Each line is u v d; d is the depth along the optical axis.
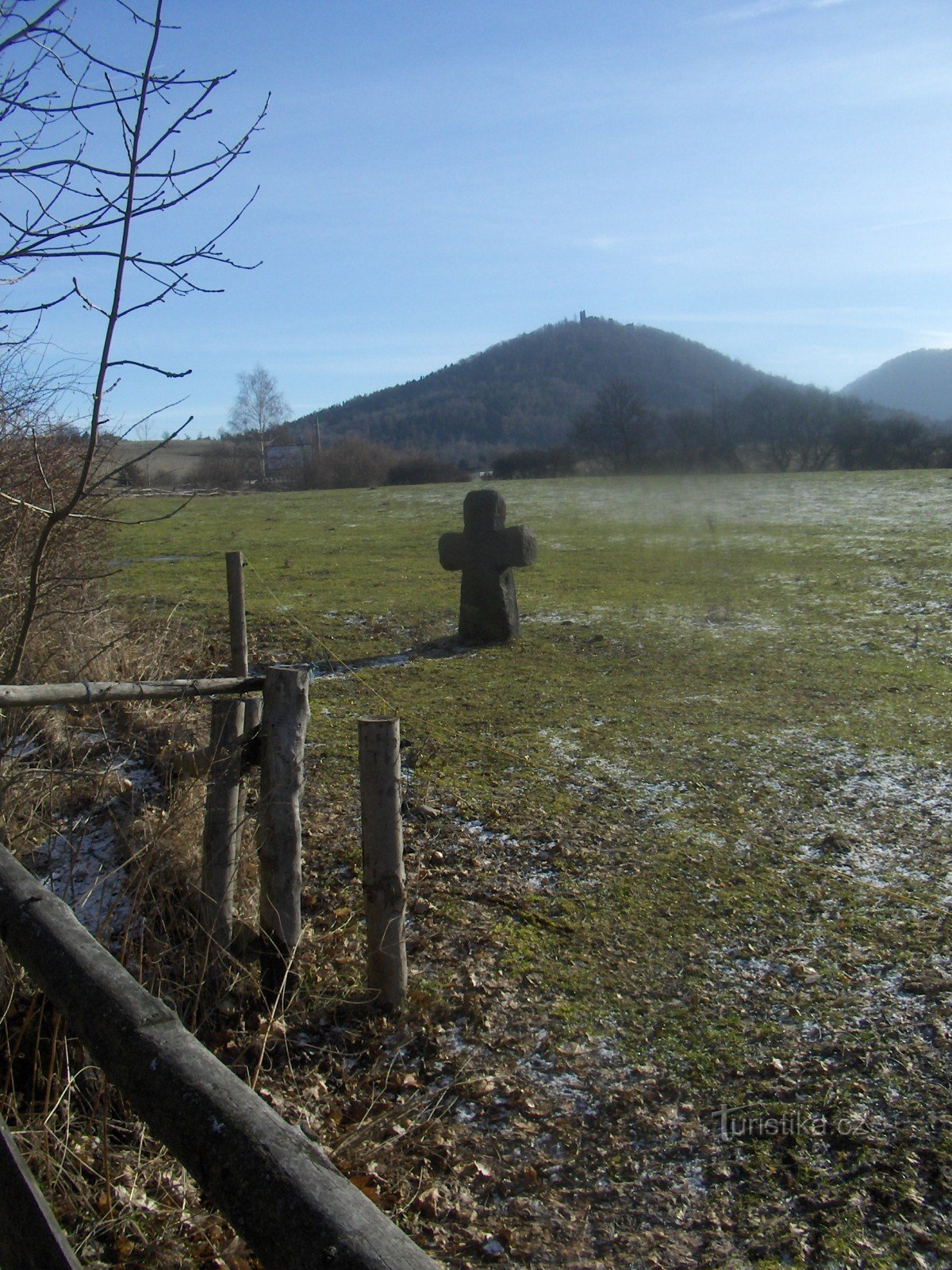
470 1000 3.83
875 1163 2.96
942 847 5.04
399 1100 3.34
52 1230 1.58
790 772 6.13
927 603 11.54
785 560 15.26
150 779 5.44
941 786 5.85
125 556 16.69
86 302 2.89
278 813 3.79
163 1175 2.95
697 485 26.98
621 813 5.53
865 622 10.71
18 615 5.56
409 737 6.87
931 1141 3.03
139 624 8.30
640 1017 3.72
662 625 10.74
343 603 12.39
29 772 4.39
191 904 3.95
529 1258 2.70
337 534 20.67
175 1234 2.75
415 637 10.27
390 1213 2.85
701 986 3.90
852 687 8.10
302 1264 1.14
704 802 5.67
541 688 8.18
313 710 7.61
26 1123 2.94
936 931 4.22
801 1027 3.62
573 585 13.55
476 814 5.50
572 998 3.85
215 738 3.91
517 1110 3.28
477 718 7.32
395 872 3.73
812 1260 2.63
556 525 20.58
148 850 3.96
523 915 4.45
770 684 8.23
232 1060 3.49
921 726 6.99
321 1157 1.31
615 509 23.09
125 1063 1.59
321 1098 3.35
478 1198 2.93
